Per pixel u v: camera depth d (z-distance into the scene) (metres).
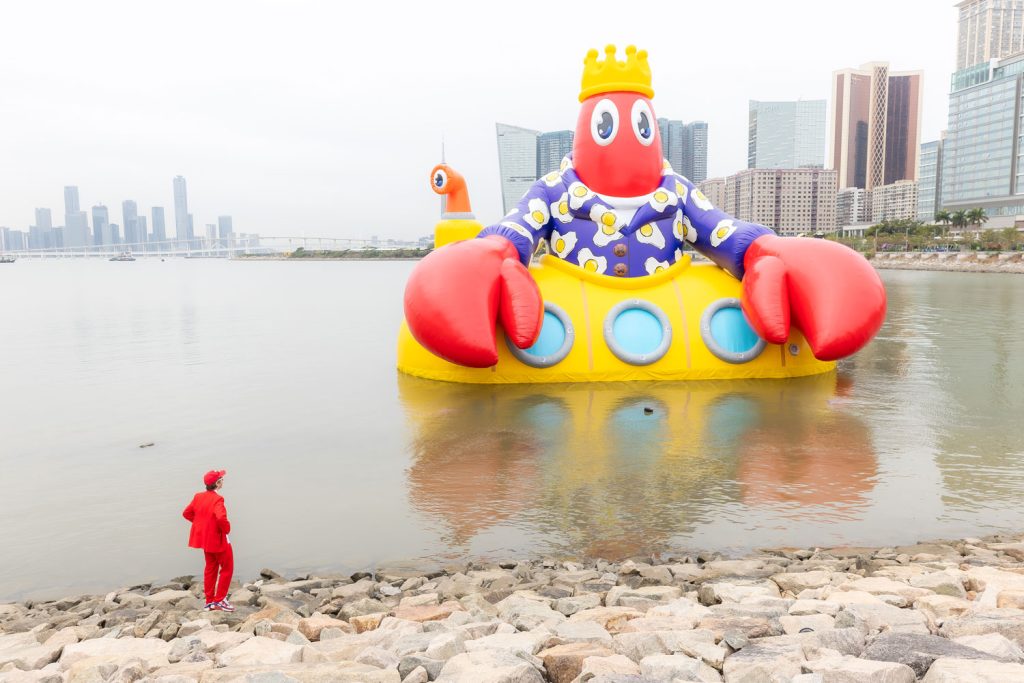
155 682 4.65
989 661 4.12
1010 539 8.10
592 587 6.93
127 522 9.42
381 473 10.95
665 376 16.42
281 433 13.48
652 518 8.98
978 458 11.16
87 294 60.16
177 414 15.29
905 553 7.67
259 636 5.72
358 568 7.86
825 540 8.28
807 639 4.81
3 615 6.92
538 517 9.09
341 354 23.59
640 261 16.95
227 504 9.83
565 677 4.69
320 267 182.12
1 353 24.77
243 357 23.12
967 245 104.38
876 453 11.41
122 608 6.93
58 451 12.67
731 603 5.98
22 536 9.02
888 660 4.37
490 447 12.05
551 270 17.02
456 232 18.59
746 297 15.90
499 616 6.12
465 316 14.70
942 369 18.41
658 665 4.55
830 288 15.00
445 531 8.75
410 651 5.16
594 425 13.12
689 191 17.53
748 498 9.58
